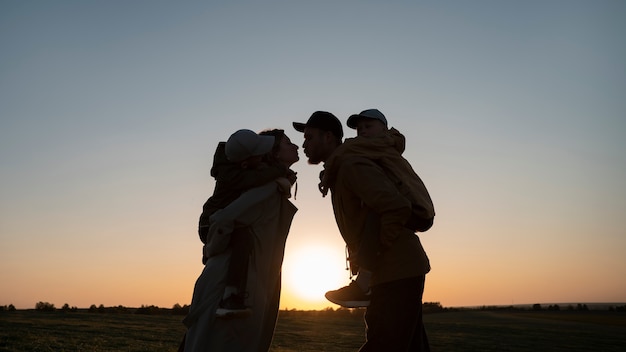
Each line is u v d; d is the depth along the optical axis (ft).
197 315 13.64
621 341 144.05
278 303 14.97
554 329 192.75
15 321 86.94
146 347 56.49
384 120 15.55
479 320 255.29
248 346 13.82
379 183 13.26
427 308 397.80
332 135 15.17
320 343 88.58
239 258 13.64
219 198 14.37
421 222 13.99
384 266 13.69
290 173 15.51
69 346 50.01
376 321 13.71
